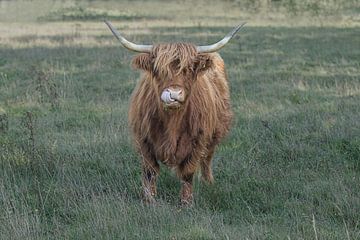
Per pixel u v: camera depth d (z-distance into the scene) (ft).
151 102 38.58
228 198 41.01
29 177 44.19
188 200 40.11
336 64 98.73
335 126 56.54
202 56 36.73
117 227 34.88
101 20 199.41
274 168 46.50
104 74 88.33
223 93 45.01
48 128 57.36
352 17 184.44
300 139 53.47
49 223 37.19
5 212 36.47
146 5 241.96
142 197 40.68
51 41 128.06
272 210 39.22
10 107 67.56
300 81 81.10
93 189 41.75
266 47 121.90
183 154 39.58
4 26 173.78
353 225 36.65
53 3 232.12
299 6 208.85
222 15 210.79
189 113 38.73
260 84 80.89
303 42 129.39
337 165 47.34
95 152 48.98
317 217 37.50
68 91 74.28
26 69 91.71
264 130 56.13
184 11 226.38
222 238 33.60
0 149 49.14
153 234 34.27
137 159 47.80
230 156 49.90
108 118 60.08
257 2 223.30
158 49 36.63
